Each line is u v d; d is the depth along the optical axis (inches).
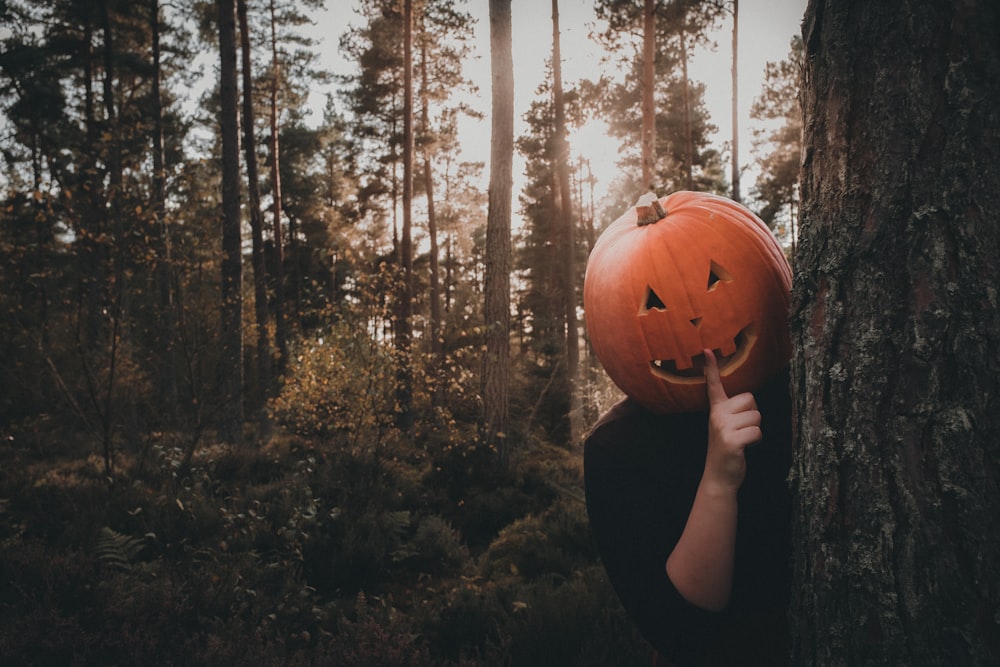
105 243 259.6
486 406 397.4
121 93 812.6
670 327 46.3
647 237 49.1
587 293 52.9
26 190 247.8
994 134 30.0
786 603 44.6
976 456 29.5
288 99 914.7
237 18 724.7
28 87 609.6
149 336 346.0
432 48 901.2
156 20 740.0
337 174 1370.6
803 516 38.0
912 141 32.2
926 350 31.1
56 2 683.4
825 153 36.9
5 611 128.6
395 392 382.0
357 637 130.1
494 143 422.9
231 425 414.6
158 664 112.4
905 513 31.4
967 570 29.4
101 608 132.9
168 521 194.7
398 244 1049.5
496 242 420.5
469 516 287.6
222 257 315.6
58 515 215.6
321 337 394.0
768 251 48.1
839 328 35.3
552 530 220.4
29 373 309.4
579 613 142.2
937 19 31.6
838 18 35.9
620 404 54.7
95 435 266.8
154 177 272.8
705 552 39.8
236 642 125.3
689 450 48.8
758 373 46.3
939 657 29.9
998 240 29.8
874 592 32.4
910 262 32.0
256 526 199.6
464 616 155.9
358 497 263.1
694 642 41.5
